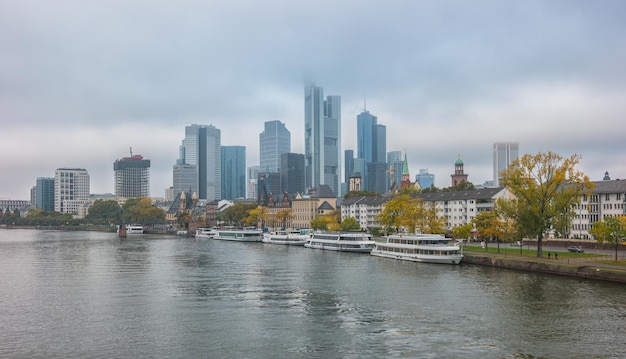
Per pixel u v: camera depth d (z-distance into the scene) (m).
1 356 64.38
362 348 66.81
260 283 113.44
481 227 161.88
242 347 67.38
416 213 188.88
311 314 83.81
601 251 148.50
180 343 69.06
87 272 133.75
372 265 147.62
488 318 80.62
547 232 177.38
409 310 86.12
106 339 70.94
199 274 128.88
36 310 87.31
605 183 185.12
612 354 64.31
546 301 91.62
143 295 99.75
